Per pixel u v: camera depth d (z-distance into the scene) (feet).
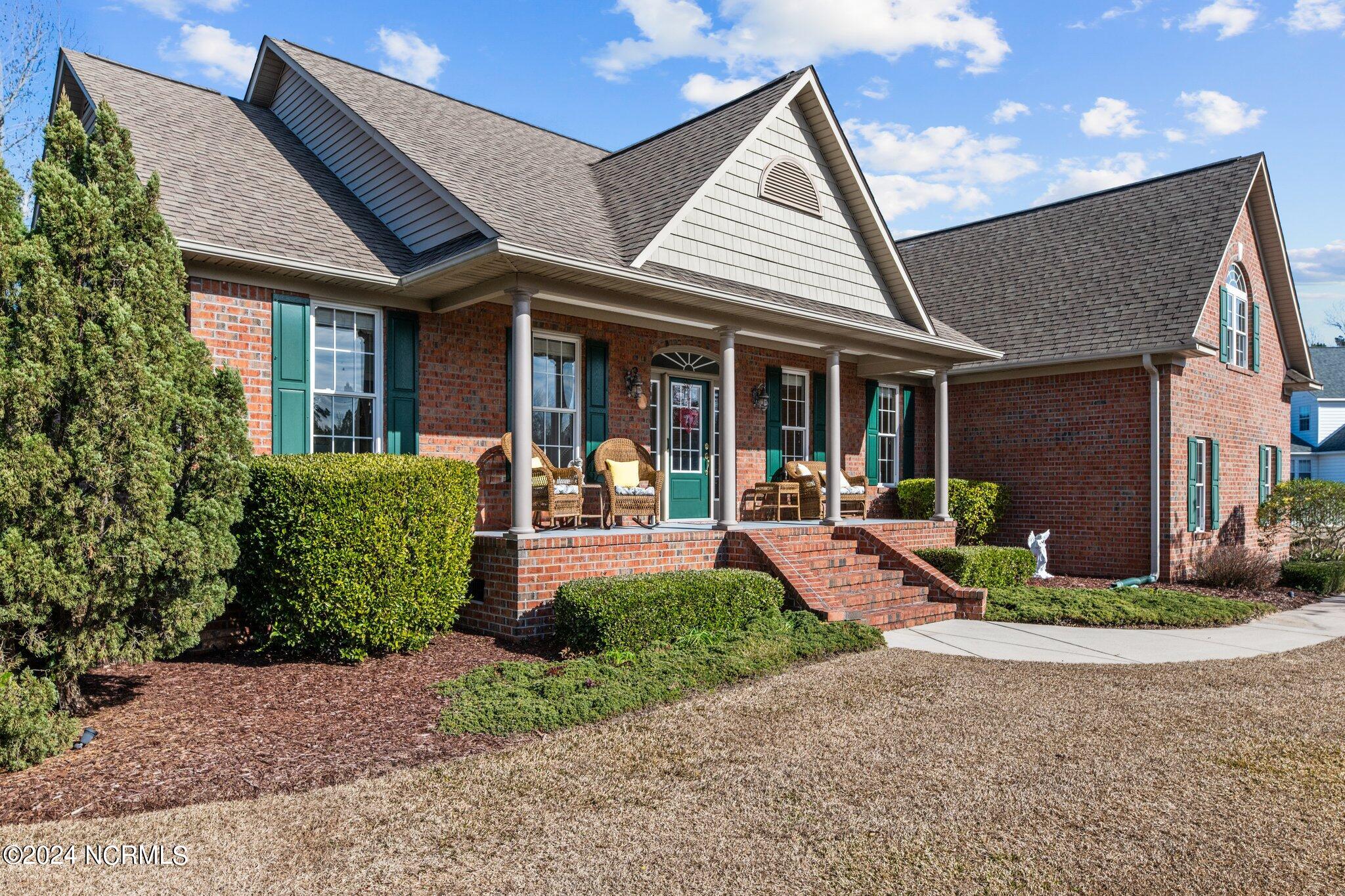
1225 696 21.65
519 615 26.13
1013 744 17.54
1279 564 49.42
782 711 19.71
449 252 28.94
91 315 17.33
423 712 19.08
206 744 16.76
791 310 34.24
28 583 15.74
